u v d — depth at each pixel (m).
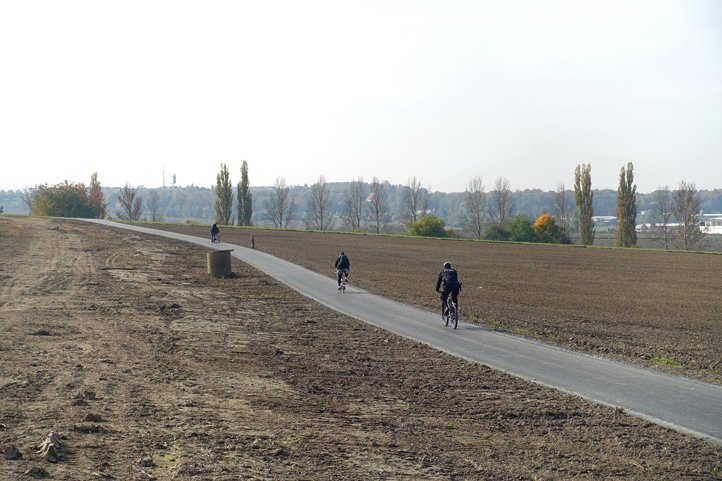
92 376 16.25
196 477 9.51
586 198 123.94
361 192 178.75
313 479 9.91
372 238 104.75
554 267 64.62
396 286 43.91
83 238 79.56
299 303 34.66
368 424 13.54
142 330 24.44
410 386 17.33
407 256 72.75
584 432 13.60
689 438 13.25
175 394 15.03
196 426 12.41
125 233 91.69
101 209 167.88
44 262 52.66
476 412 14.95
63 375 16.17
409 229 132.62
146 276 45.91
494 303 37.38
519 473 10.89
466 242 102.88
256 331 25.58
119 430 11.76
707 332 29.09
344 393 16.27
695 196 134.25
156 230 101.31
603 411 15.25
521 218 126.56
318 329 26.61
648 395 16.84
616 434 13.48
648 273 60.16
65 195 155.62
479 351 22.58
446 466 11.06
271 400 15.10
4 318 25.52
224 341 23.02
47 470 9.22
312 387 16.66
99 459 10.01
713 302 40.53
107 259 57.62
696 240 134.00
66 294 34.44
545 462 11.58
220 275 46.72
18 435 10.97
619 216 117.00
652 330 29.17
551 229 125.19
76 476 9.09
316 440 12.10
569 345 24.27
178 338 23.09
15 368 16.69
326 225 174.12
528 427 13.91
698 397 16.70
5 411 12.55
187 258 61.81
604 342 25.23
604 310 35.78
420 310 32.94
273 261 59.78
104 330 23.98
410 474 10.55
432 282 46.97
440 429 13.51
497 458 11.70
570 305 37.62
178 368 18.09
